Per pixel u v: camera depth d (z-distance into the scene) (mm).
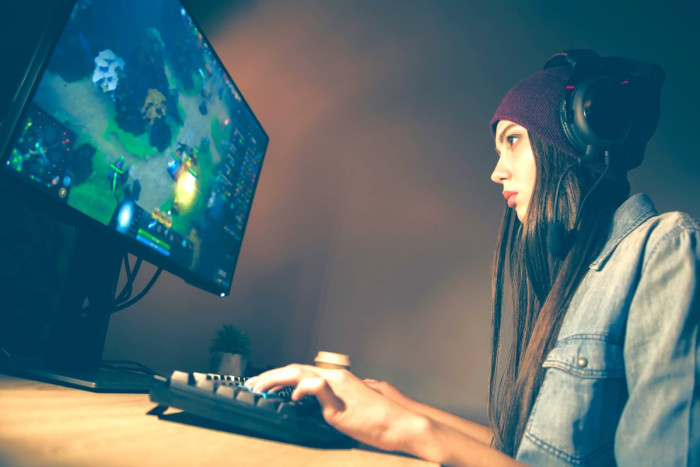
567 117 846
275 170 2105
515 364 963
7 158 587
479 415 2002
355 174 2221
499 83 2295
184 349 1689
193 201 1071
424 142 2258
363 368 2070
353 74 2252
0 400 459
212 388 482
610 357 693
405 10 2299
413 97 2289
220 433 456
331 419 499
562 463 656
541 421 693
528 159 951
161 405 498
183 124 989
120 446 335
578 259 823
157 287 1560
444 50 2312
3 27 829
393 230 2184
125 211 833
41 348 845
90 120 728
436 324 2102
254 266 2033
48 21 625
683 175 2264
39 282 845
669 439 579
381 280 2139
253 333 2002
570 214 858
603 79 821
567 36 2330
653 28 2334
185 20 970
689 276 645
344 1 2213
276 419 462
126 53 792
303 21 2127
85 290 828
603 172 819
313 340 2080
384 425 496
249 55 1986
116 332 1421
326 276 2131
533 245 899
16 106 598
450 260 2156
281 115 2121
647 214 793
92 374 766
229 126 1213
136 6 808
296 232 2121
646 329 664
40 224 845
